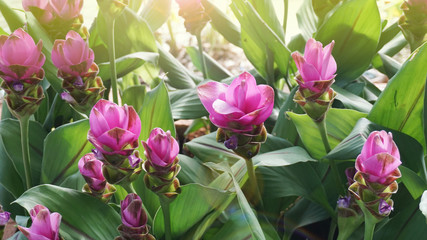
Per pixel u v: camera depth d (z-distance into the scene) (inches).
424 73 29.8
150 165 24.3
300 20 46.1
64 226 27.2
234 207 30.6
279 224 32.9
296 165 32.4
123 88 49.4
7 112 42.1
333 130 32.3
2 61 28.0
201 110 38.9
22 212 37.5
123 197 32.0
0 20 92.2
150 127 33.1
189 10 41.1
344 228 27.4
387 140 22.4
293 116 31.8
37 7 35.3
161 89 33.5
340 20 36.8
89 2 103.8
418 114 31.2
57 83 37.8
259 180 32.2
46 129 40.8
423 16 34.7
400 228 28.7
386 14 55.1
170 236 27.1
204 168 32.6
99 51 43.8
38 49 28.2
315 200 31.3
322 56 25.9
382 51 46.5
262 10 41.6
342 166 33.3
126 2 33.6
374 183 22.8
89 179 27.0
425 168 29.5
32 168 35.9
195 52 52.1
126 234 24.8
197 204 27.9
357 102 36.2
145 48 42.9
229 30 47.4
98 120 23.3
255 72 47.1
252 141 24.9
